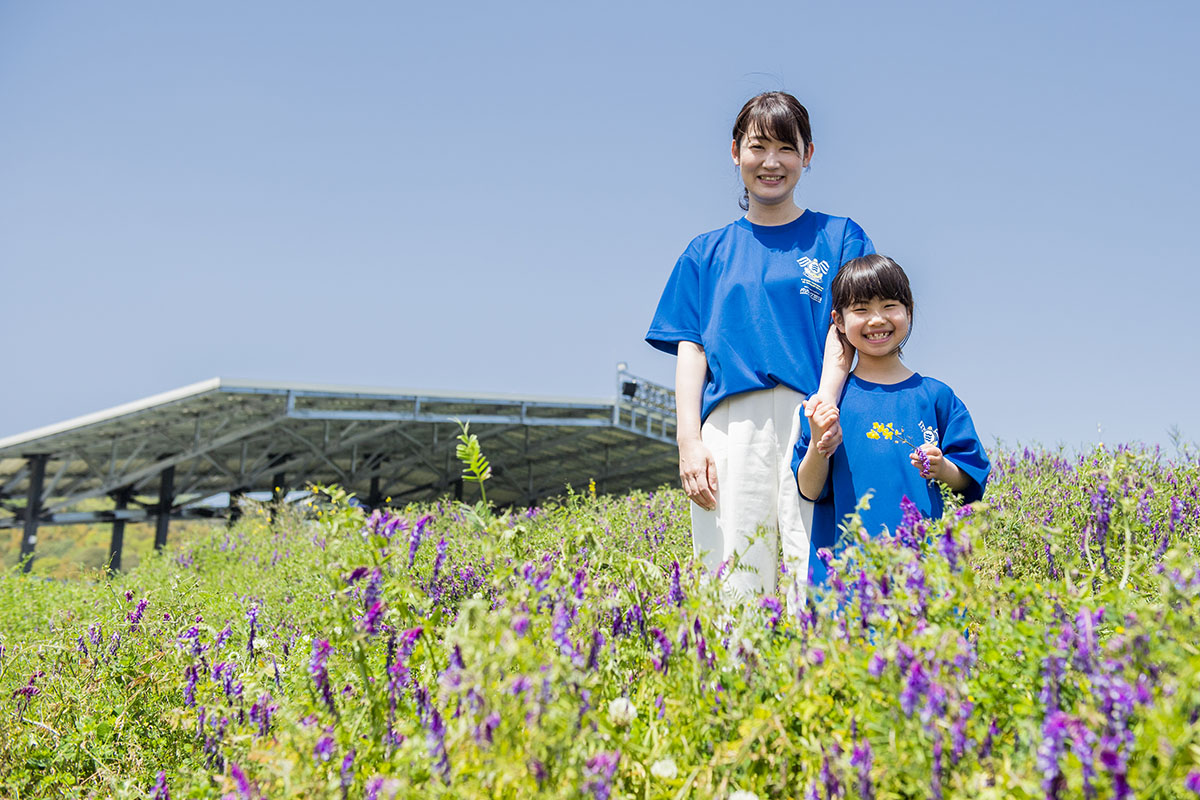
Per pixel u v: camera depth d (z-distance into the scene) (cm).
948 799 158
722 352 314
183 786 246
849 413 302
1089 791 139
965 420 301
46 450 2212
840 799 163
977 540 206
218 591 629
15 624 546
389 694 218
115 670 334
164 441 2309
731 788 183
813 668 183
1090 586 227
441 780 175
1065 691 178
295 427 2280
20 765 290
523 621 180
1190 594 172
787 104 328
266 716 238
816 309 318
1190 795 135
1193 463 491
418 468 3020
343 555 230
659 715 199
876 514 284
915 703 160
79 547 3028
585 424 2322
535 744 162
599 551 242
